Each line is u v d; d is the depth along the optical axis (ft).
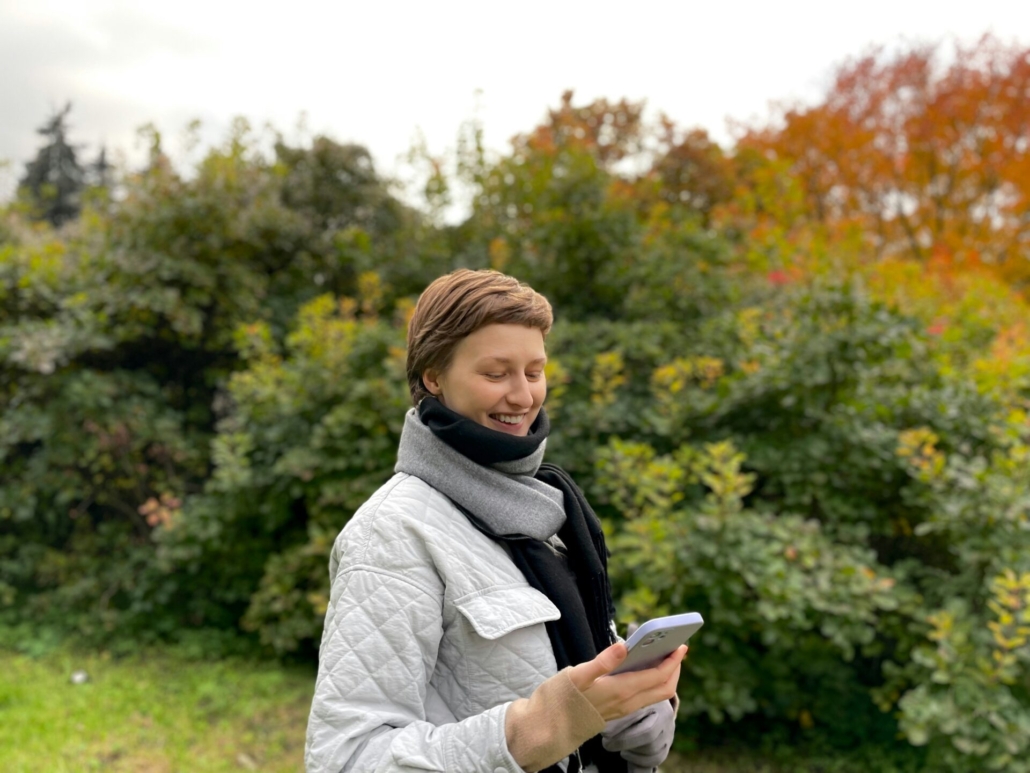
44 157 80.23
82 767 10.76
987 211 41.04
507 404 3.80
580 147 19.72
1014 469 10.57
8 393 17.42
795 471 12.21
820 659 11.28
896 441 11.80
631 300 17.52
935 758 10.07
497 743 2.96
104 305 17.48
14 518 17.15
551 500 3.90
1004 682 9.87
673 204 29.37
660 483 11.39
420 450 3.81
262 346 16.20
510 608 3.44
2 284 16.74
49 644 15.19
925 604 10.88
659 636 3.05
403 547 3.42
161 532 14.94
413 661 3.28
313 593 13.98
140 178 18.85
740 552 10.50
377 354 15.42
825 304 12.97
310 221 23.27
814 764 11.42
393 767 2.97
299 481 14.79
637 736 3.99
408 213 25.27
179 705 12.96
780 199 30.86
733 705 10.80
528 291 3.87
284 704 13.19
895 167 41.91
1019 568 10.02
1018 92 40.01
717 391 13.37
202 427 19.63
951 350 15.39
